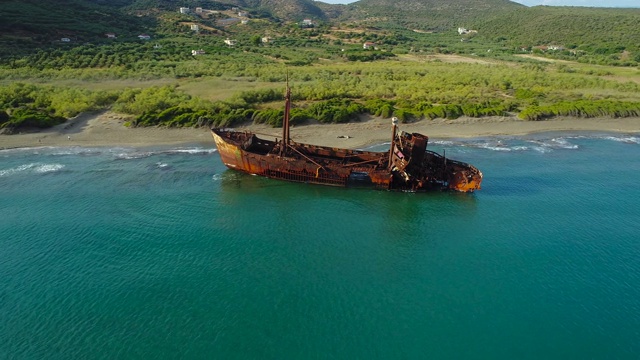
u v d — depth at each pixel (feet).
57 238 119.34
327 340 86.99
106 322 90.27
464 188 152.66
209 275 104.99
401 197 149.28
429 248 118.73
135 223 127.95
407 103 258.37
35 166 166.61
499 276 107.04
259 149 174.50
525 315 94.58
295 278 104.63
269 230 126.31
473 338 88.33
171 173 163.12
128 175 160.76
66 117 218.79
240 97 255.29
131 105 231.71
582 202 147.23
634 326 92.12
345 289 101.14
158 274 104.99
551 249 118.83
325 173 153.07
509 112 254.47
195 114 218.79
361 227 129.39
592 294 101.30
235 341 86.22
